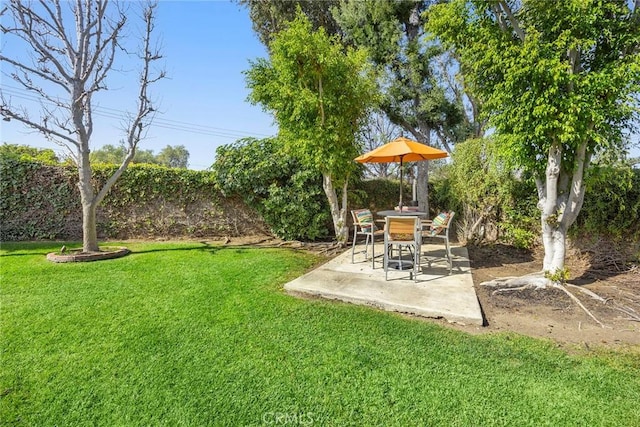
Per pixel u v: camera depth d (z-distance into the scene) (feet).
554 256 15.34
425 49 32.09
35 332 10.88
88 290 15.19
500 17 14.78
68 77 21.62
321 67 22.76
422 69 32.99
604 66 12.92
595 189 19.30
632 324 11.74
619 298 14.28
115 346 10.01
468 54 15.56
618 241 19.52
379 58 33.78
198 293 14.84
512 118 14.14
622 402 7.43
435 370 8.69
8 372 8.61
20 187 29.09
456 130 38.27
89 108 23.13
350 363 9.05
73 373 8.60
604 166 16.02
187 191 31.17
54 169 29.76
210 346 10.02
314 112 24.25
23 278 16.90
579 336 10.81
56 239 29.91
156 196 30.96
